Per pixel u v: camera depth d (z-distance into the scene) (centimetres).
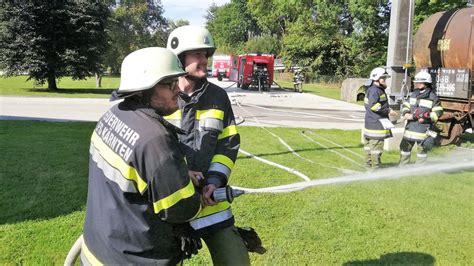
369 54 3372
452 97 1027
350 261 281
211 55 264
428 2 2583
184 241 210
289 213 444
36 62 2594
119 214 191
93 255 199
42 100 1914
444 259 248
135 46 5800
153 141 184
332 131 1161
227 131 265
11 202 511
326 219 332
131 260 194
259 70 3080
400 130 898
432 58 1115
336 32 4106
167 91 198
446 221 271
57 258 376
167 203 187
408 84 937
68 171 652
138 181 186
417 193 323
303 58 4381
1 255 380
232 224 262
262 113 1616
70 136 970
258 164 717
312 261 297
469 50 1008
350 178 412
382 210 312
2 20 2614
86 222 205
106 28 3022
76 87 3177
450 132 993
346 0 3416
